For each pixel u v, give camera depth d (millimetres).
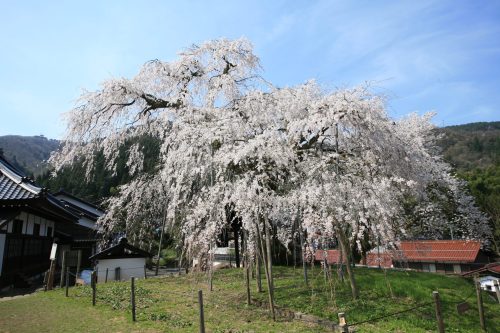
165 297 8703
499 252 24109
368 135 8133
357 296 7629
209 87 12203
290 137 8508
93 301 8289
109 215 14109
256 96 9609
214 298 8297
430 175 11703
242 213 6812
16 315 7477
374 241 7637
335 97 8211
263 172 7344
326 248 6957
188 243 7699
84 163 11930
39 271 15883
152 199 13805
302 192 7016
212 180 7941
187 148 8477
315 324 6375
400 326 6203
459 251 20062
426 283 9039
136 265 14109
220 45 12125
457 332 6301
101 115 11516
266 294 8289
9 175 13539
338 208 6805
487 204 24500
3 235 12555
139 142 13125
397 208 8031
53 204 14344
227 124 8328
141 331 6121
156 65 12141
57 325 6602
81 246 20188
